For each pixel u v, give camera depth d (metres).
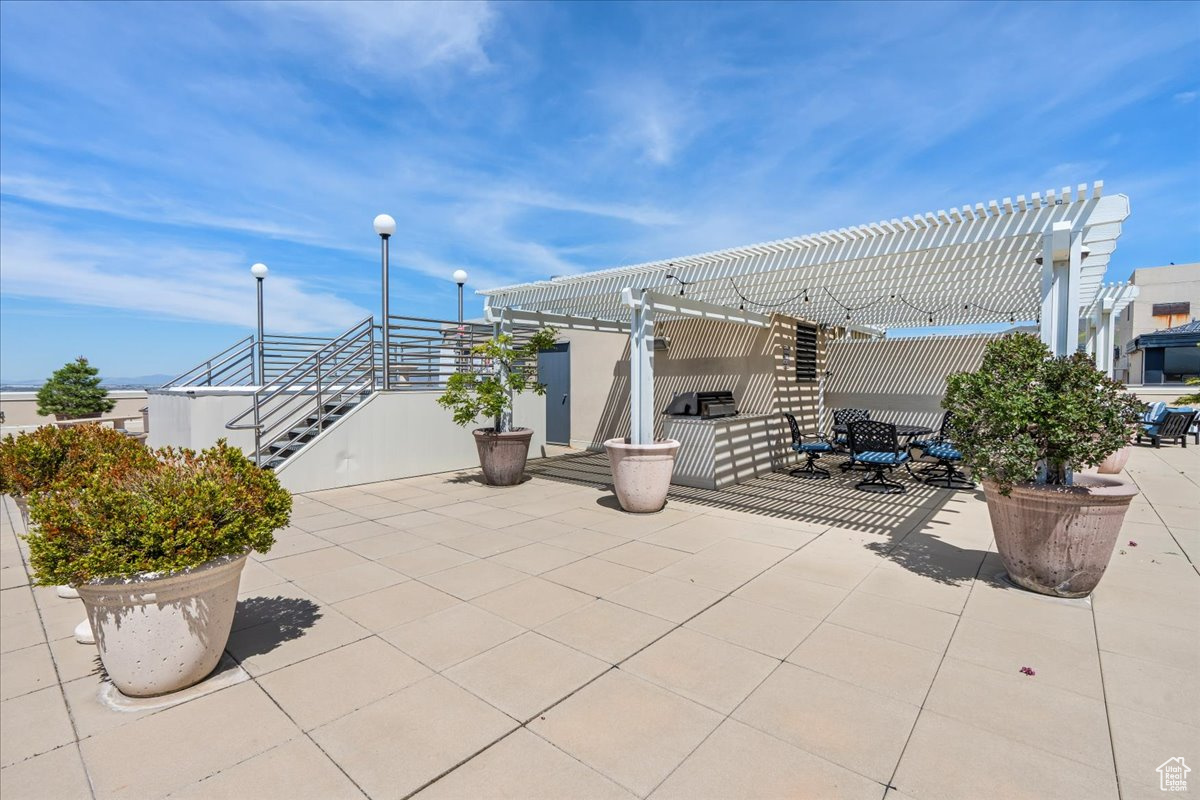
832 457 10.12
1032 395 3.38
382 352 7.97
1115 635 2.90
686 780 1.86
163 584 2.30
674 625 3.09
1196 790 1.78
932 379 9.87
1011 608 3.28
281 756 2.01
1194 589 3.54
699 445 7.18
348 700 2.38
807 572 3.96
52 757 2.02
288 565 4.18
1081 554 3.28
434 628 3.08
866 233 4.88
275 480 2.88
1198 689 2.38
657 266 6.16
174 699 2.40
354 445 7.44
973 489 7.06
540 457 10.37
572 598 3.50
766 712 2.25
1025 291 7.98
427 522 5.50
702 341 9.97
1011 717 2.19
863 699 2.33
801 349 10.10
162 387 9.81
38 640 3.12
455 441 8.65
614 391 11.10
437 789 1.83
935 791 1.79
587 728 2.16
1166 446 11.00
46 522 2.27
